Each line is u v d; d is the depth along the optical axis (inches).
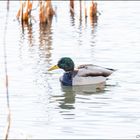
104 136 528.7
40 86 709.9
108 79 742.5
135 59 824.9
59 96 674.2
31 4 1155.9
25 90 690.2
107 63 809.5
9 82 720.3
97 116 588.1
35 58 845.8
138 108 612.1
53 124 564.7
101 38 978.1
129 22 1110.4
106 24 1105.4
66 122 570.6
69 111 609.6
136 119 574.2
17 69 782.5
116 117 582.2
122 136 527.8
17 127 556.7
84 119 578.6
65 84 732.0
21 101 646.5
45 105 633.0
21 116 591.8
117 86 709.3
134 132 537.3
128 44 922.7
